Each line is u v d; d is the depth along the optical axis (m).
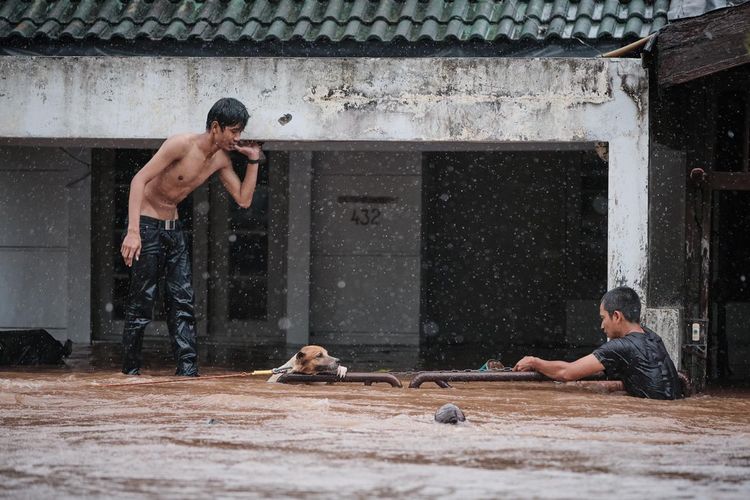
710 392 13.07
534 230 23.05
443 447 7.85
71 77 14.30
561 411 10.05
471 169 23.22
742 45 12.50
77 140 15.25
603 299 12.16
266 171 22.56
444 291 23.33
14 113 14.41
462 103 13.87
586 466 7.20
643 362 11.53
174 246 13.49
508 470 7.01
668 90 13.80
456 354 20.14
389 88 13.94
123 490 6.35
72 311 21.89
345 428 8.71
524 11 16.59
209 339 22.52
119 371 14.30
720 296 17.17
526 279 23.12
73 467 7.02
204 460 7.27
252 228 22.66
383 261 22.14
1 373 13.53
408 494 6.26
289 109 14.03
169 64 14.16
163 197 13.31
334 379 11.95
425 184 22.36
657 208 13.88
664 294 13.90
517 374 11.87
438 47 16.30
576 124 13.72
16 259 22.00
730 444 8.27
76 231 21.84
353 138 13.99
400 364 17.81
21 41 16.88
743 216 17.69
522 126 13.80
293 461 7.25
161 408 9.87
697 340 13.26
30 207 21.94
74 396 10.73
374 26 16.53
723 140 16.05
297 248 21.94
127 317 13.38
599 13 16.47
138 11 17.28
